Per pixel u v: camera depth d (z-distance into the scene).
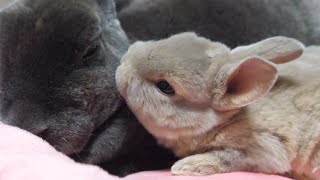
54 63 0.24
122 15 0.30
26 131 0.23
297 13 0.33
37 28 0.24
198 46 0.25
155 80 0.25
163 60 0.24
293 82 0.26
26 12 0.24
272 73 0.24
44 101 0.23
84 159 0.25
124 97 0.25
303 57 0.28
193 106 0.25
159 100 0.25
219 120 0.25
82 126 0.24
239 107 0.25
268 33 0.32
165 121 0.25
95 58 0.25
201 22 0.31
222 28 0.31
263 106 0.25
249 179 0.23
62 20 0.24
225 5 0.31
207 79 0.24
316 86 0.26
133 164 0.27
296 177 0.26
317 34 0.34
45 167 0.20
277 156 0.25
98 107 0.25
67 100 0.24
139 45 0.26
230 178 0.23
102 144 0.25
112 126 0.26
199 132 0.25
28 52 0.24
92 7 0.25
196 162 0.24
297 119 0.25
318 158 0.25
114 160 0.26
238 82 0.25
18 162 0.20
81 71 0.24
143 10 0.30
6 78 0.24
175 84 0.24
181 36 0.26
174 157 0.27
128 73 0.25
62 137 0.24
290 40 0.26
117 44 0.26
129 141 0.26
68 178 0.20
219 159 0.25
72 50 0.24
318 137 0.25
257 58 0.23
